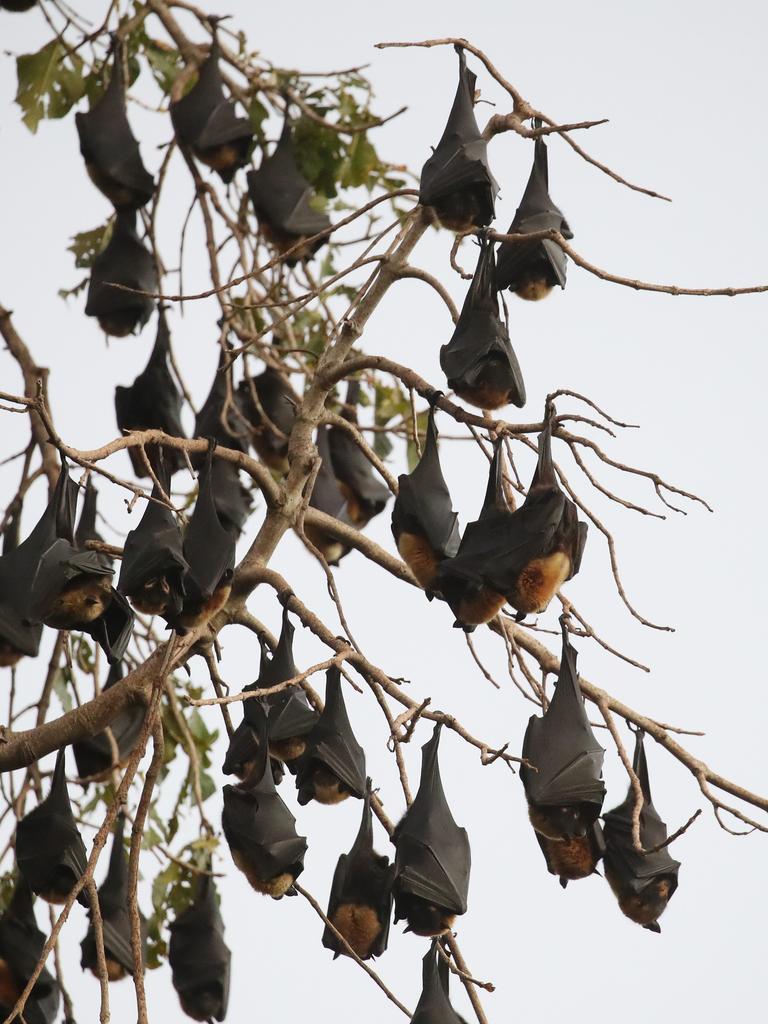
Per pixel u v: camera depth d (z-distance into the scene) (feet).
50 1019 54.65
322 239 65.31
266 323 72.38
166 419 61.16
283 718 49.32
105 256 64.39
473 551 45.83
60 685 63.57
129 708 51.55
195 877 61.21
